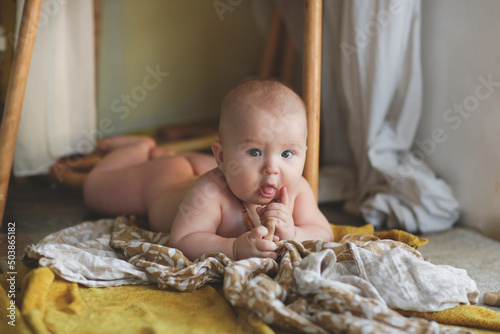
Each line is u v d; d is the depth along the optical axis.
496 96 1.25
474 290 0.85
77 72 1.62
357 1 1.38
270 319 0.74
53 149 1.57
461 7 1.32
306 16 1.16
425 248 1.20
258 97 0.92
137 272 0.89
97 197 1.33
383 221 1.40
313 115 1.17
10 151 1.18
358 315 0.73
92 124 1.71
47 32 1.49
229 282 0.80
